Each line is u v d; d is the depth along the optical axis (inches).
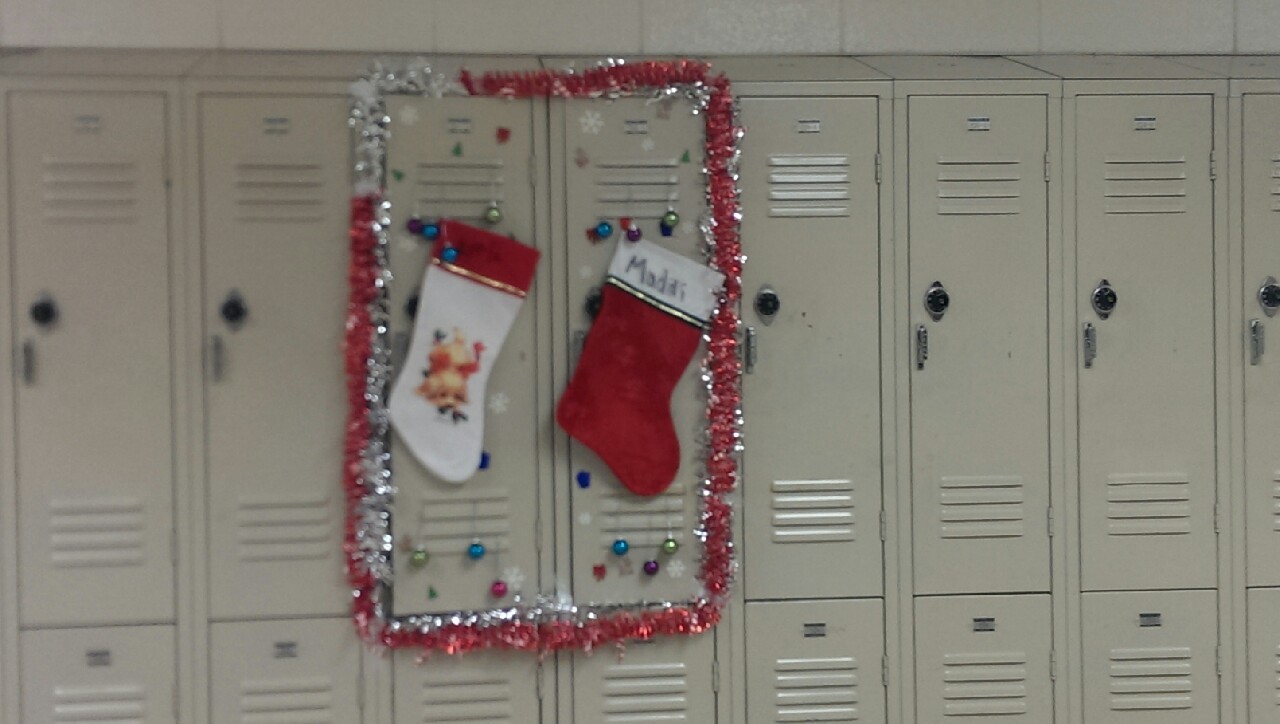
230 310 82.4
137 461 82.4
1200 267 88.0
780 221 86.2
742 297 86.1
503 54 97.5
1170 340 88.0
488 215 83.4
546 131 84.4
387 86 82.9
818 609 86.9
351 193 83.6
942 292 86.4
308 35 96.2
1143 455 88.0
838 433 86.7
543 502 85.0
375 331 83.0
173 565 82.9
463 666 85.0
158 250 82.2
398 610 83.9
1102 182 87.5
